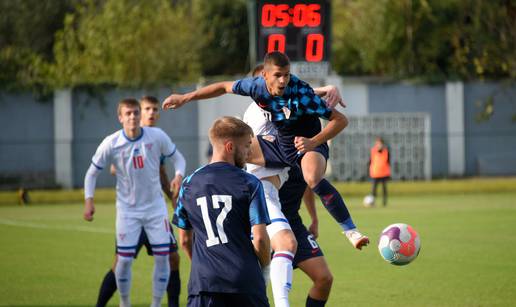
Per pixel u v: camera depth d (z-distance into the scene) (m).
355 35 61.34
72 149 48.38
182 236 9.11
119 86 49.47
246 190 8.59
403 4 57.84
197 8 64.62
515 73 52.22
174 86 50.28
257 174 10.81
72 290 15.93
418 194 41.16
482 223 27.03
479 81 52.31
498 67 53.41
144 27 56.72
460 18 55.84
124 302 13.32
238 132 8.84
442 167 51.50
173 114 49.69
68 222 29.52
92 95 49.09
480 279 16.41
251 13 34.38
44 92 47.94
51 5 64.06
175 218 9.00
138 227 13.32
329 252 20.80
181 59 58.19
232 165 8.80
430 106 51.97
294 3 34.06
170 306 13.98
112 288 13.46
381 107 51.44
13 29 63.16
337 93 11.30
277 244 10.05
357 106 51.12
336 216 10.85
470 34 54.59
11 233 25.94
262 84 10.55
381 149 34.25
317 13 34.16
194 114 50.00
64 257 20.47
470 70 55.66
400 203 36.03
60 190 46.72
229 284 8.41
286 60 10.23
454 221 27.75
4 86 47.59
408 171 50.44
